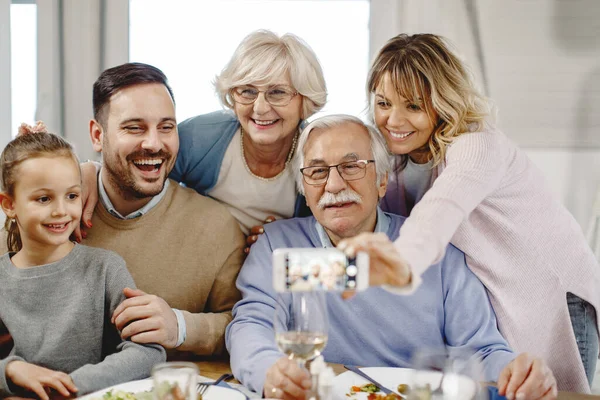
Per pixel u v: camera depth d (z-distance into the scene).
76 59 2.54
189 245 1.73
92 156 2.56
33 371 1.25
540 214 1.62
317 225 1.64
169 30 2.62
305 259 0.97
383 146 1.59
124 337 1.42
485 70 2.48
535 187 1.64
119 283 1.48
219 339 1.59
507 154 1.56
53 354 1.42
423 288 1.55
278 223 1.70
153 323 1.42
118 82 1.61
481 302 1.54
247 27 2.62
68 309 1.45
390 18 2.51
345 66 2.62
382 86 1.59
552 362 1.63
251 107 1.72
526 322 1.57
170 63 2.64
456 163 1.46
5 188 1.43
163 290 1.70
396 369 1.28
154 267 1.70
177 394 0.97
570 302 1.67
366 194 1.52
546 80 2.47
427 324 1.54
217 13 2.62
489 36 2.46
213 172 1.85
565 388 1.64
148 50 2.63
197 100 2.66
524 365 1.16
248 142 1.80
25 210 1.41
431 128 1.59
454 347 1.51
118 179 1.65
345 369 1.31
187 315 1.53
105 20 2.54
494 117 1.72
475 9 2.45
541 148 2.50
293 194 1.87
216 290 1.75
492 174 1.46
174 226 1.73
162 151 1.63
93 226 1.71
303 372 1.13
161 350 1.42
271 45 1.70
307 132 1.55
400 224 1.63
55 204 1.41
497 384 1.19
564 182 2.50
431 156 1.65
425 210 1.31
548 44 2.45
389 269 1.11
